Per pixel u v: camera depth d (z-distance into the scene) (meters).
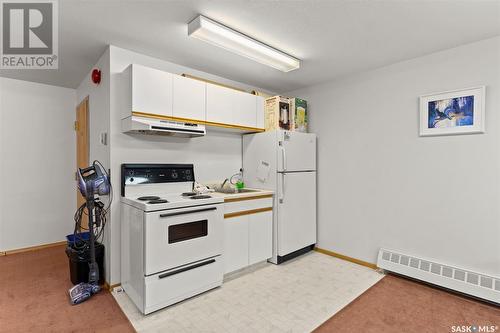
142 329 1.90
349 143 3.34
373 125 3.11
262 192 3.10
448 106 2.54
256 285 2.62
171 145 2.88
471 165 2.44
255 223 3.01
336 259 3.37
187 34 2.31
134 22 2.11
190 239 2.29
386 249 2.98
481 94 2.36
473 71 2.43
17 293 2.40
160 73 2.42
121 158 2.52
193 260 2.31
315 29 2.23
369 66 3.03
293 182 3.29
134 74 2.27
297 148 3.34
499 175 2.29
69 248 2.58
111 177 2.46
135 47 2.54
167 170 2.78
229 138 3.48
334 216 3.49
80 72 3.25
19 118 3.59
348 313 2.14
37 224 3.72
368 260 3.15
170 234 2.18
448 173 2.57
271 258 3.24
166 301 2.14
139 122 2.24
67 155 3.97
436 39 2.39
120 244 2.52
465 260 2.46
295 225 3.33
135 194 2.55
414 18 2.05
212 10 1.95
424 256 2.71
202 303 2.27
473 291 2.32
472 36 2.32
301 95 3.91
